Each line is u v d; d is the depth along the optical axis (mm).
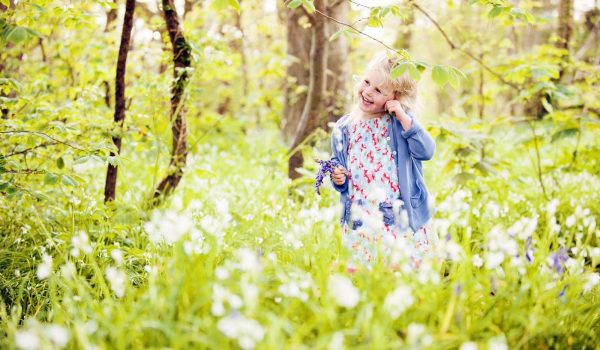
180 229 2141
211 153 8414
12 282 2963
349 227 3039
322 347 1859
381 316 2010
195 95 4570
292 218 3838
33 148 3512
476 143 4992
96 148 3275
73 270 2342
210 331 1910
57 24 5043
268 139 10422
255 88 13328
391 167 3029
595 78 5547
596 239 4090
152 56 5715
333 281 2049
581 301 2412
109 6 3938
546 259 2459
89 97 4559
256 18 11398
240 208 4410
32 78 5293
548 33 9578
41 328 2148
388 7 2977
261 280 2262
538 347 2219
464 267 2381
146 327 2000
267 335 1929
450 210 2850
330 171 3094
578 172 5867
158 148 4289
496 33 7941
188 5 6504
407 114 3027
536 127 5812
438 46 14656
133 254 3109
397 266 2490
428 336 1748
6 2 3352
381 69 2971
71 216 3572
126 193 4434
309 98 5293
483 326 2135
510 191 5211
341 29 2883
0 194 3625
